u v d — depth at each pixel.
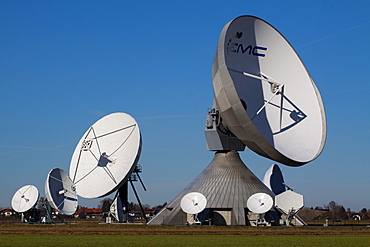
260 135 61.56
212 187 85.81
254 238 64.69
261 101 66.75
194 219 82.62
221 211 84.69
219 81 62.44
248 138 62.88
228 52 65.19
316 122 66.88
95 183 87.50
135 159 85.50
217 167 88.06
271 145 62.12
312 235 71.06
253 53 67.56
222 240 61.22
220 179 86.50
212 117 84.50
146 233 72.69
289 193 85.44
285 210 84.69
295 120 67.06
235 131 64.38
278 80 68.44
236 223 82.31
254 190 85.81
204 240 61.09
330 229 81.25
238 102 60.88
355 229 82.00
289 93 68.31
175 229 78.81
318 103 67.69
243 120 61.41
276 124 66.00
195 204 81.69
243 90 66.06
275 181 100.44
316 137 66.00
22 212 98.69
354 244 56.38
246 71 66.75
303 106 67.88
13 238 63.81
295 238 65.00
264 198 81.88
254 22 67.06
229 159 88.12
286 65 69.19
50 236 67.62
